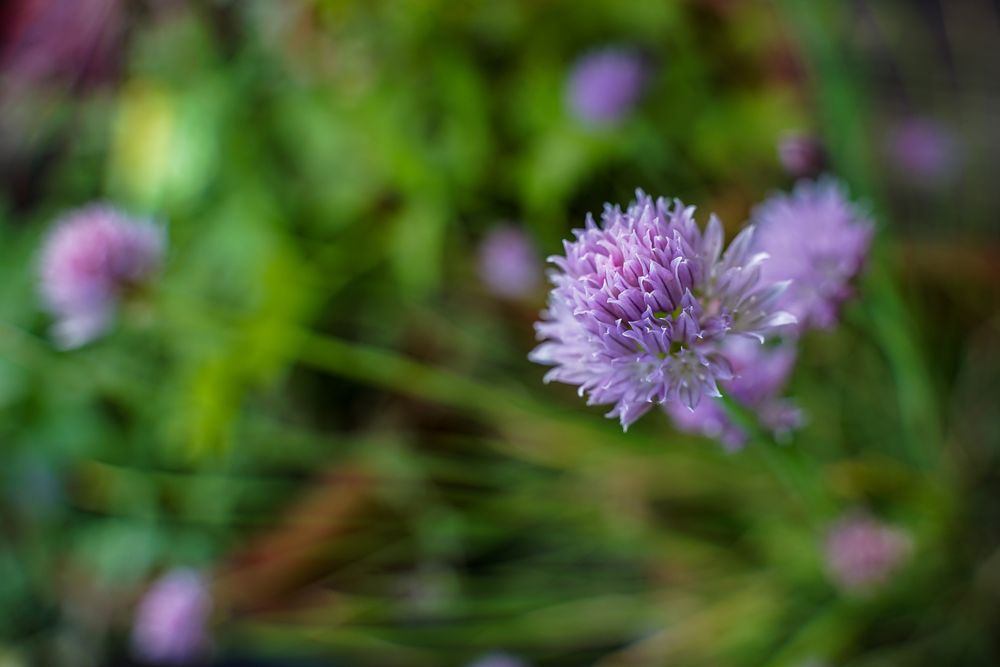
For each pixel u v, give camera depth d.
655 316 0.39
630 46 0.55
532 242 0.55
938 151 0.55
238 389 0.54
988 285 0.53
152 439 0.57
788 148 0.47
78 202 0.60
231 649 0.56
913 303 0.52
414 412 0.56
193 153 0.55
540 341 0.56
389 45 0.54
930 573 0.50
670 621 0.53
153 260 0.50
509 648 0.54
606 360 0.39
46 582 0.58
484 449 0.56
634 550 0.54
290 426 0.57
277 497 0.57
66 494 0.58
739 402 0.42
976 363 0.53
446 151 0.55
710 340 0.39
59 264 0.50
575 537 0.54
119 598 0.57
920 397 0.48
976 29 0.57
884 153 0.55
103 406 0.58
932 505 0.50
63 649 0.57
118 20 0.55
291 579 0.54
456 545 0.55
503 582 0.55
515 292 0.55
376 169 0.55
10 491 0.58
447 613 0.54
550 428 0.54
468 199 0.55
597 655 0.54
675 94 0.54
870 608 0.50
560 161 0.53
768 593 0.52
